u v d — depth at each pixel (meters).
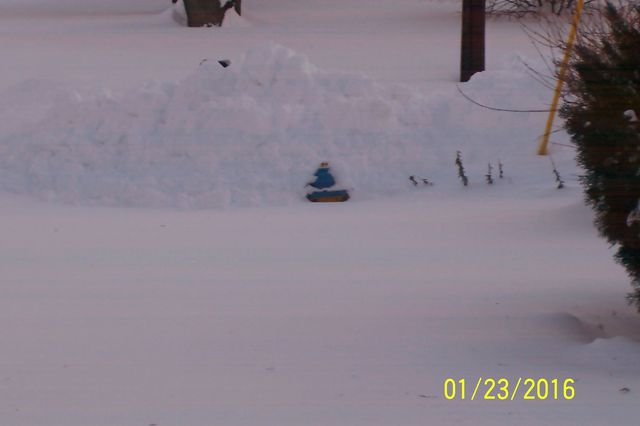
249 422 6.78
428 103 16.22
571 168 14.55
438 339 8.39
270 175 14.74
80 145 15.67
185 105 15.91
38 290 10.09
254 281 10.31
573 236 11.91
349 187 14.60
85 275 10.66
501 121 15.80
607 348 7.87
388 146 15.27
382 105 15.66
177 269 10.85
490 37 29.62
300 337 8.52
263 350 8.21
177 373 7.72
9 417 6.94
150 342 8.47
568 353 7.97
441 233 12.24
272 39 30.62
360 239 12.08
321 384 7.43
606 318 8.93
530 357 7.94
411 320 8.93
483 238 11.96
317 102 15.87
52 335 8.69
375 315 9.09
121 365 7.92
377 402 7.07
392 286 10.06
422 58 26.48
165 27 33.97
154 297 9.80
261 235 12.38
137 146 15.41
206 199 14.22
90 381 7.58
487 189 14.22
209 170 14.84
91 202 14.58
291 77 16.19
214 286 10.16
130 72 25.05
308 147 15.08
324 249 11.63
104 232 12.66
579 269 10.60
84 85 23.03
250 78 16.20
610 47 7.90
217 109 15.52
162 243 12.05
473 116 15.83
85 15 39.19
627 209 7.84
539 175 14.50
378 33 31.94
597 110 7.81
